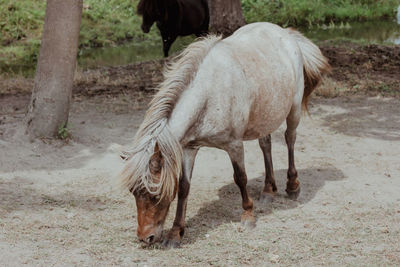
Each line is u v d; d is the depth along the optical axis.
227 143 4.24
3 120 7.40
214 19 11.50
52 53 6.48
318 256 4.03
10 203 5.01
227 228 4.54
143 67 11.52
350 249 4.15
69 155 6.34
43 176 5.72
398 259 3.98
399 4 22.06
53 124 6.64
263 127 4.67
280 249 4.14
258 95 4.40
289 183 5.22
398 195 5.30
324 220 4.73
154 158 3.55
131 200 5.17
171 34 13.46
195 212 4.90
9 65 13.33
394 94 9.28
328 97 9.23
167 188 3.56
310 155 6.54
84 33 16.56
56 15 6.40
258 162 6.34
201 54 4.08
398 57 11.83
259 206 5.07
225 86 4.09
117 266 3.85
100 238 4.32
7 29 15.79
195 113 3.93
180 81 3.91
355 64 11.42
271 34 5.00
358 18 20.42
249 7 19.94
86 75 10.86
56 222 4.62
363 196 5.28
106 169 5.97
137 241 4.27
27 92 9.63
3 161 5.99
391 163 6.21
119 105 8.68
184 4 13.58
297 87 5.10
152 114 3.74
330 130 7.47
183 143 3.96
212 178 5.81
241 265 3.88
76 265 3.85
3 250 4.06
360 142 6.96
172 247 4.16
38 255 3.99
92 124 7.58
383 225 4.62
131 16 18.69
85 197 5.22
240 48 4.49
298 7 19.73
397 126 7.59
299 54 5.14
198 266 3.86
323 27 18.66
